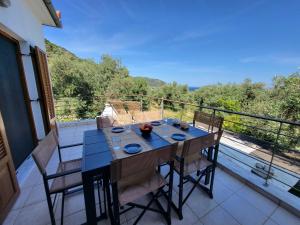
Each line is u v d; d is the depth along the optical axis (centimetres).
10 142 195
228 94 1336
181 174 130
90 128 396
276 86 677
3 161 139
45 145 126
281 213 146
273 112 592
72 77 811
